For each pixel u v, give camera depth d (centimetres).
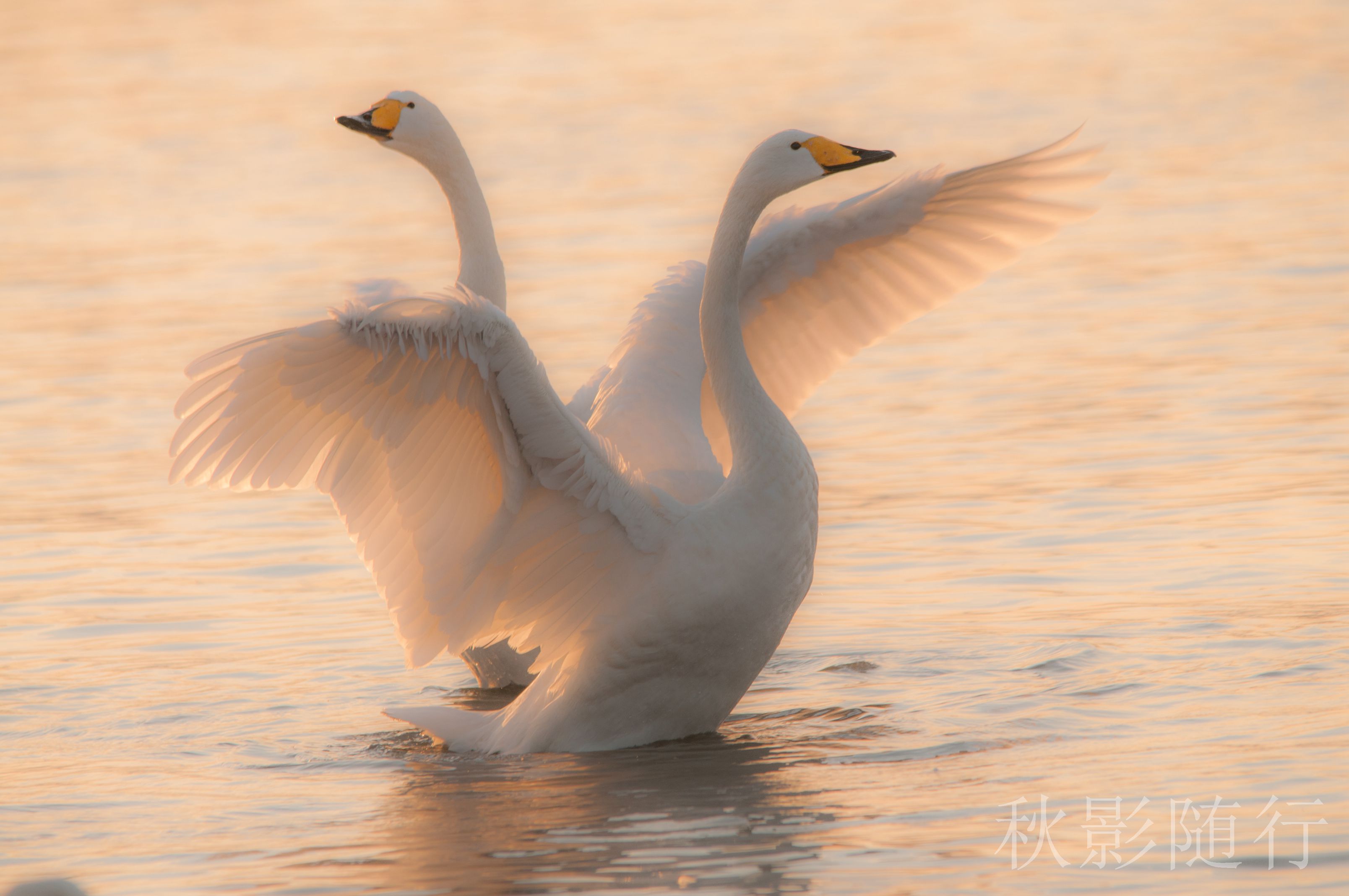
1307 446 1652
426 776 951
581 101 5062
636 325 1168
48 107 5156
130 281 2822
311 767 976
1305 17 6259
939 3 7344
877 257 1172
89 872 791
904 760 930
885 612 1259
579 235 3120
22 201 3772
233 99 5250
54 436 1903
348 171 4128
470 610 1014
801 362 1215
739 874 756
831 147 1016
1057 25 6500
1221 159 3691
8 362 2273
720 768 941
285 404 931
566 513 976
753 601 994
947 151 3822
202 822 863
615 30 6750
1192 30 6119
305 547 1512
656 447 1093
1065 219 1131
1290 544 1351
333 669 1190
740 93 5097
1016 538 1430
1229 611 1191
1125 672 1074
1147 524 1438
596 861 784
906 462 1706
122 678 1162
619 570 988
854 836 802
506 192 3709
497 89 5353
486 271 1329
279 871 784
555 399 932
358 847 816
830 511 1545
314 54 6162
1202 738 923
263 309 2527
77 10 7244
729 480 1005
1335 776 841
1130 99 4650
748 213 1020
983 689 1070
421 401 938
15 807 895
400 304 887
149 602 1348
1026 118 4366
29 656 1212
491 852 801
